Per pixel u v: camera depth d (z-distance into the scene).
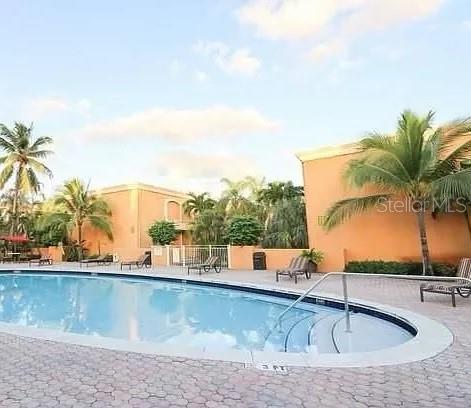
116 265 20.94
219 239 22.12
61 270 18.23
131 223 24.97
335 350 5.99
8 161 25.61
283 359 4.41
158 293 12.90
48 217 24.67
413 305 7.75
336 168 15.20
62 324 8.91
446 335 5.37
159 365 4.25
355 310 8.18
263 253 16.61
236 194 24.19
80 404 3.29
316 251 15.05
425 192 11.80
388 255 13.86
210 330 8.00
